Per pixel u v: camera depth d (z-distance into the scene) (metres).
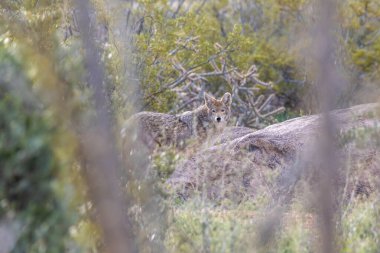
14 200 12.26
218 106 29.48
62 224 12.14
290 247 13.79
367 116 17.52
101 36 20.66
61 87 12.32
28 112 12.24
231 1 44.34
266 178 17.97
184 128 25.61
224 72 34.44
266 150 19.94
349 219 15.27
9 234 12.13
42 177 12.06
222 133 24.03
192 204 15.16
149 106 31.16
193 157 19.12
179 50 34.72
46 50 13.10
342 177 17.86
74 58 12.55
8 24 15.36
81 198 12.00
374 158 18.33
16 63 12.65
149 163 14.23
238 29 35.34
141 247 13.14
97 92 11.38
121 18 20.09
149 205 13.52
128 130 13.09
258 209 15.38
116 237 11.27
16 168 11.97
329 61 10.05
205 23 37.22
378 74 29.06
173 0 42.88
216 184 18.05
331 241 10.68
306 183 15.27
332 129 10.24
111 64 14.35
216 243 13.62
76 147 11.92
